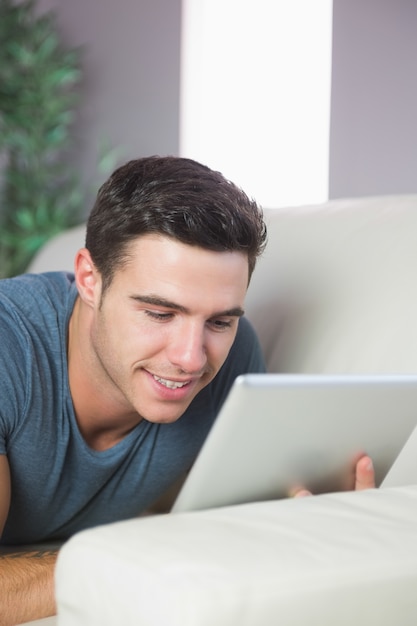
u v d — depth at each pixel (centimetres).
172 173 120
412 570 85
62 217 496
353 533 89
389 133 506
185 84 532
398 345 147
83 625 82
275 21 519
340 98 506
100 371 135
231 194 120
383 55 503
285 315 165
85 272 131
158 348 119
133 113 545
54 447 142
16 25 499
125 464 149
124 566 79
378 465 125
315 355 157
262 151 526
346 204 176
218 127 534
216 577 76
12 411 135
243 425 100
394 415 116
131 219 118
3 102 500
